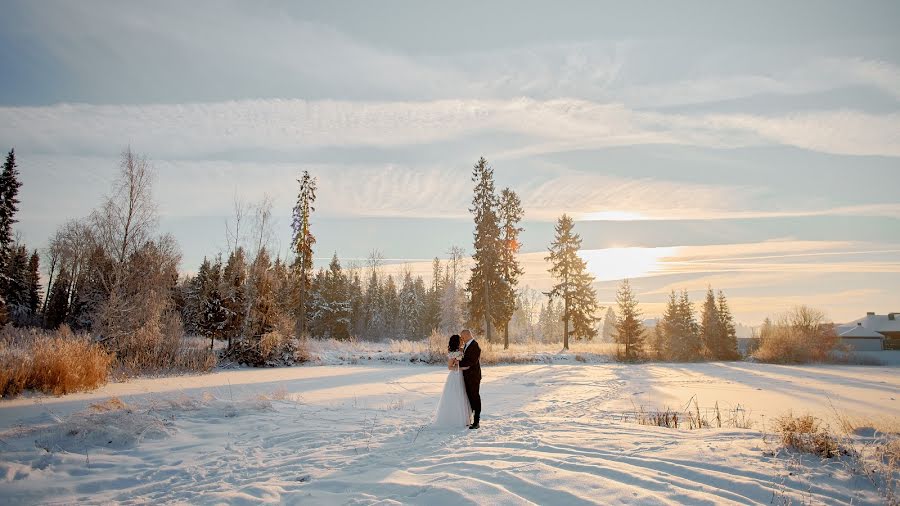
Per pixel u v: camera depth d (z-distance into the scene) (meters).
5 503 4.64
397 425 8.62
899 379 24.14
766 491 4.29
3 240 39.44
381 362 28.22
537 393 15.98
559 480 4.68
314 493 4.73
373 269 76.38
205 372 20.41
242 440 7.26
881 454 5.18
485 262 42.66
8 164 39.78
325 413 9.75
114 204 23.25
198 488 5.04
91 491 5.07
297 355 26.28
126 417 7.74
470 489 4.47
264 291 26.08
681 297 53.75
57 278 44.12
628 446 6.08
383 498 4.47
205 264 43.03
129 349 20.31
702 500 4.09
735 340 54.91
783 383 21.30
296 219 38.12
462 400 8.53
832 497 4.18
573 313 46.81
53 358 12.75
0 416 8.94
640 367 31.38
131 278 22.34
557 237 46.69
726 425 10.07
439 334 31.02
